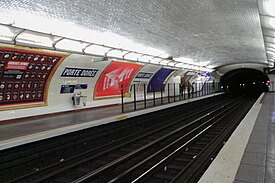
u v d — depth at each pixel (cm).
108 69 1495
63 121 995
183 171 623
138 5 684
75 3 621
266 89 4772
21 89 1043
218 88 3997
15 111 1026
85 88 1426
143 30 948
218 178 329
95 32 881
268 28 955
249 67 3494
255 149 490
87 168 678
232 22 927
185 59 1958
